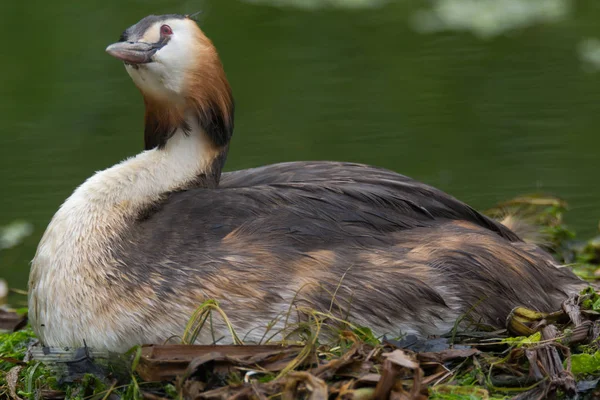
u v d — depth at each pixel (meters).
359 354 9.18
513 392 9.30
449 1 25.89
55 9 24.45
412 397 8.63
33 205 15.91
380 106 19.05
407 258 10.22
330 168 11.45
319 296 9.88
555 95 19.47
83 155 17.38
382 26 23.78
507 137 17.69
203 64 10.95
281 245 10.09
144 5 24.83
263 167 11.74
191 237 10.16
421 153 17.09
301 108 19.05
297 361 9.06
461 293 10.24
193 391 8.94
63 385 10.05
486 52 21.91
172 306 9.78
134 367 9.25
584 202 15.55
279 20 24.30
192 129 11.05
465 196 15.62
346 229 10.32
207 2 25.55
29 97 19.86
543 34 23.08
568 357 9.38
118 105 19.55
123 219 10.37
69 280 10.04
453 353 9.55
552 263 11.38
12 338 11.81
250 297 9.80
